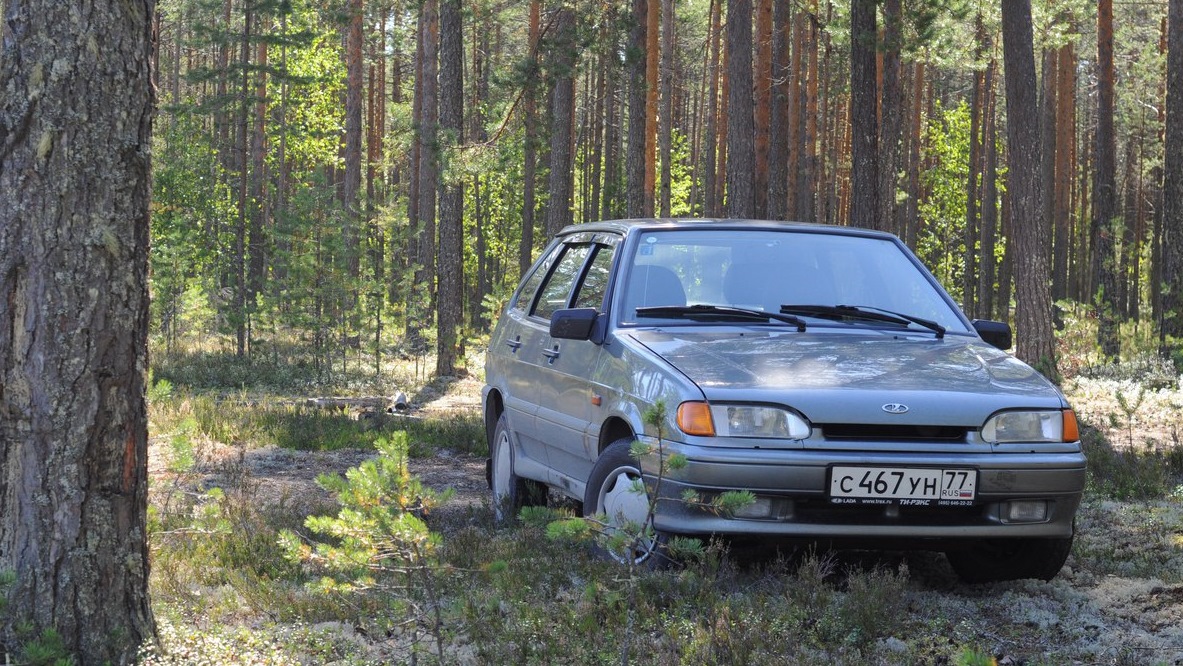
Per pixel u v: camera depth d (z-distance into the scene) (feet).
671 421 15.24
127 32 11.84
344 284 68.95
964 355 17.35
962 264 164.66
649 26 93.45
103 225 11.70
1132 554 19.36
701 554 14.28
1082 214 160.76
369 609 15.28
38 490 11.65
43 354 11.59
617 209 131.44
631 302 18.38
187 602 15.65
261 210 116.06
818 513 15.01
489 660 13.00
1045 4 94.17
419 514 22.36
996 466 15.10
